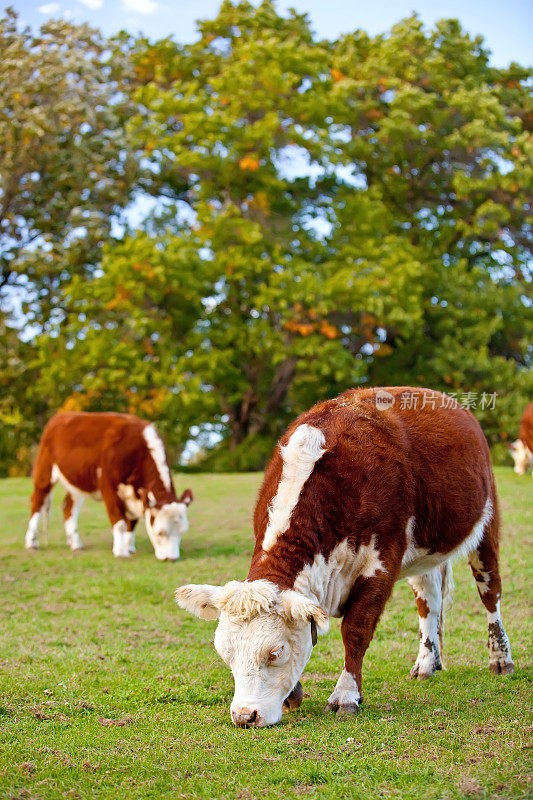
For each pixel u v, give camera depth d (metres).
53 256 32.28
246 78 29.36
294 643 5.02
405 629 8.39
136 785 4.39
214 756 4.71
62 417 14.05
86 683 6.43
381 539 5.53
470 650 7.37
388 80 31.42
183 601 5.18
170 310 29.20
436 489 5.88
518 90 35.50
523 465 19.16
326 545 5.36
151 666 6.98
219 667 6.93
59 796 4.24
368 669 6.86
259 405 32.00
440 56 33.31
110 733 5.20
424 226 34.12
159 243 28.92
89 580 11.16
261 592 4.91
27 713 5.60
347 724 5.17
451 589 6.77
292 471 5.43
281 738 4.92
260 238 28.25
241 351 29.80
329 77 32.97
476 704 5.67
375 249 28.50
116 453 13.02
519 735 4.88
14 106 31.28
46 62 31.92
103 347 28.73
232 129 28.50
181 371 27.75
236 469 29.78
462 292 29.89
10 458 34.16
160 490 12.69
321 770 4.45
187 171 31.88
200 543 13.85
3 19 32.72
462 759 4.55
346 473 5.48
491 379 27.83
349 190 32.59
